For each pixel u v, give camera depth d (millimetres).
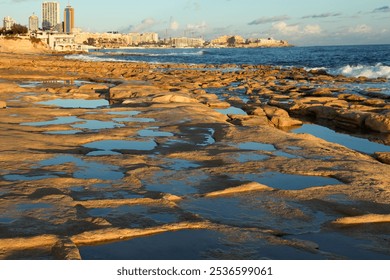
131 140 10891
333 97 21969
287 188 7180
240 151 9531
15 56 72000
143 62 70000
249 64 67688
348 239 5289
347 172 7883
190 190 6965
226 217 5879
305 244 5023
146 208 6004
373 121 14836
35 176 7406
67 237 4895
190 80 32969
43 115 14453
